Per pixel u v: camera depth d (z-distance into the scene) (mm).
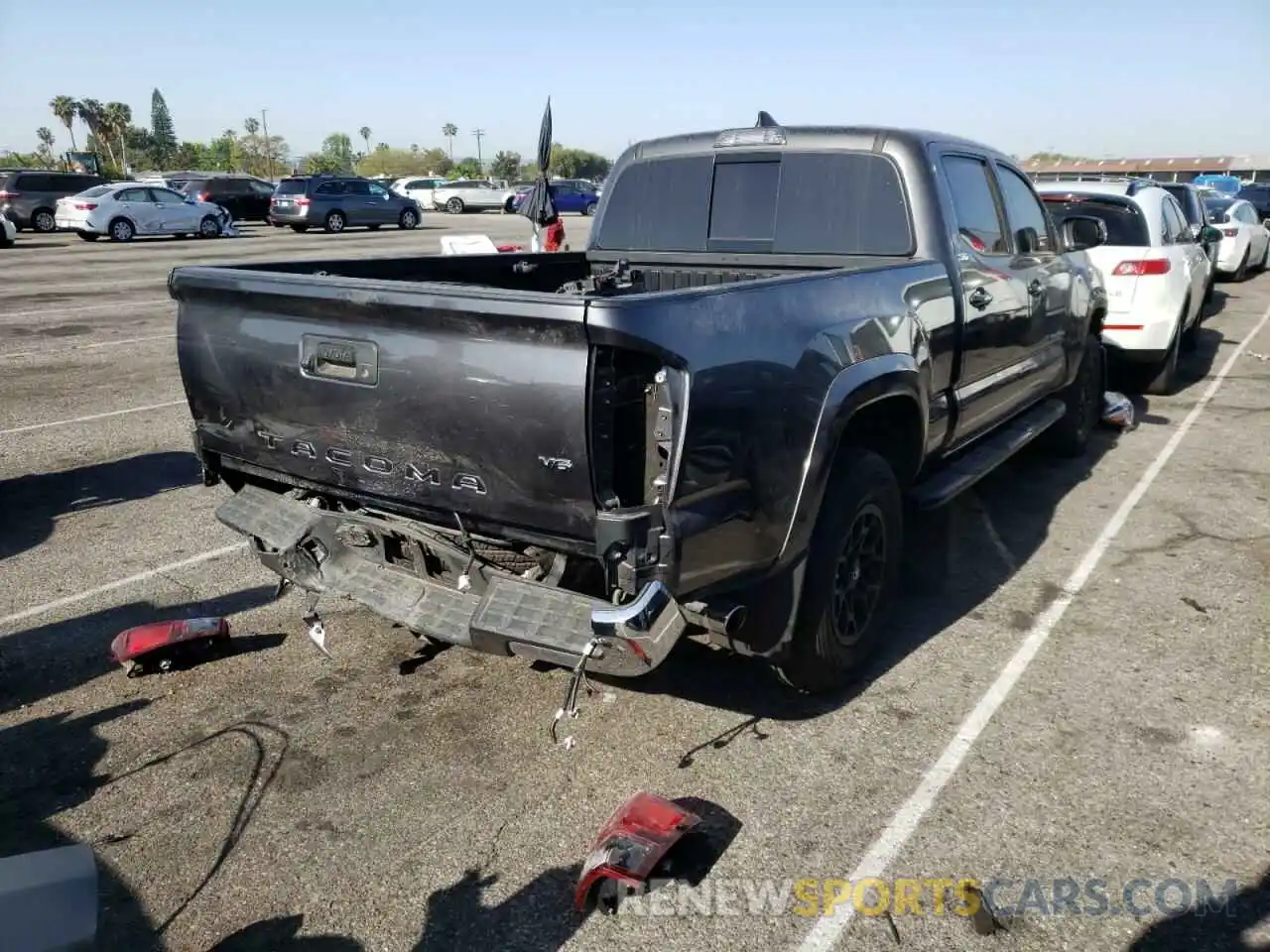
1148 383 9156
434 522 3217
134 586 4938
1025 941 2641
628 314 2670
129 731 3654
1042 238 5781
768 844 3012
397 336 3064
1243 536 5574
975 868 2910
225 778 3359
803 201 4680
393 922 2723
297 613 4645
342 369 3225
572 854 2984
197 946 2639
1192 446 7480
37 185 29719
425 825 3115
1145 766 3395
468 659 4188
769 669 4078
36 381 9703
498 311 2787
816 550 3510
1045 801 3207
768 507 3162
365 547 3572
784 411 3168
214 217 28531
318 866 2938
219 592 4867
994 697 3854
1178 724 3654
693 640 4355
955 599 4766
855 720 3697
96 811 3191
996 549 5402
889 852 2977
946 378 4395
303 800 3240
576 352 2713
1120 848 2988
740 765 3416
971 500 6234
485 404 2891
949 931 2674
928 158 4418
